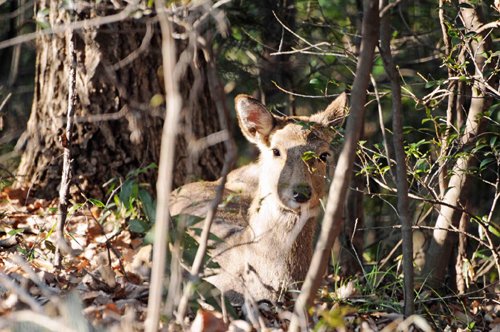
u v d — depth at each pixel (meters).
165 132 6.64
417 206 15.43
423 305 11.22
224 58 17.50
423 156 10.73
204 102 15.27
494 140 10.72
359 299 10.75
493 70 11.38
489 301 11.92
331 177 13.44
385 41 8.79
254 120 12.55
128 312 8.66
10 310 8.62
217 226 12.25
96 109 14.56
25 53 19.20
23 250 11.24
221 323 8.94
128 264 11.80
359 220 15.27
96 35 14.45
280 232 11.63
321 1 17.56
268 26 16.95
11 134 17.72
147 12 9.47
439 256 12.98
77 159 14.56
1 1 10.52
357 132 7.68
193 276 7.85
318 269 7.73
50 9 14.69
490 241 11.06
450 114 11.89
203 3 9.13
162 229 6.65
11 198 14.56
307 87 16.94
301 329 7.98
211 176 15.34
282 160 11.98
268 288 11.57
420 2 18.09
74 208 11.20
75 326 7.86
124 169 14.64
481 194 18.27
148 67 14.66
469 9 12.12
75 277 10.42
